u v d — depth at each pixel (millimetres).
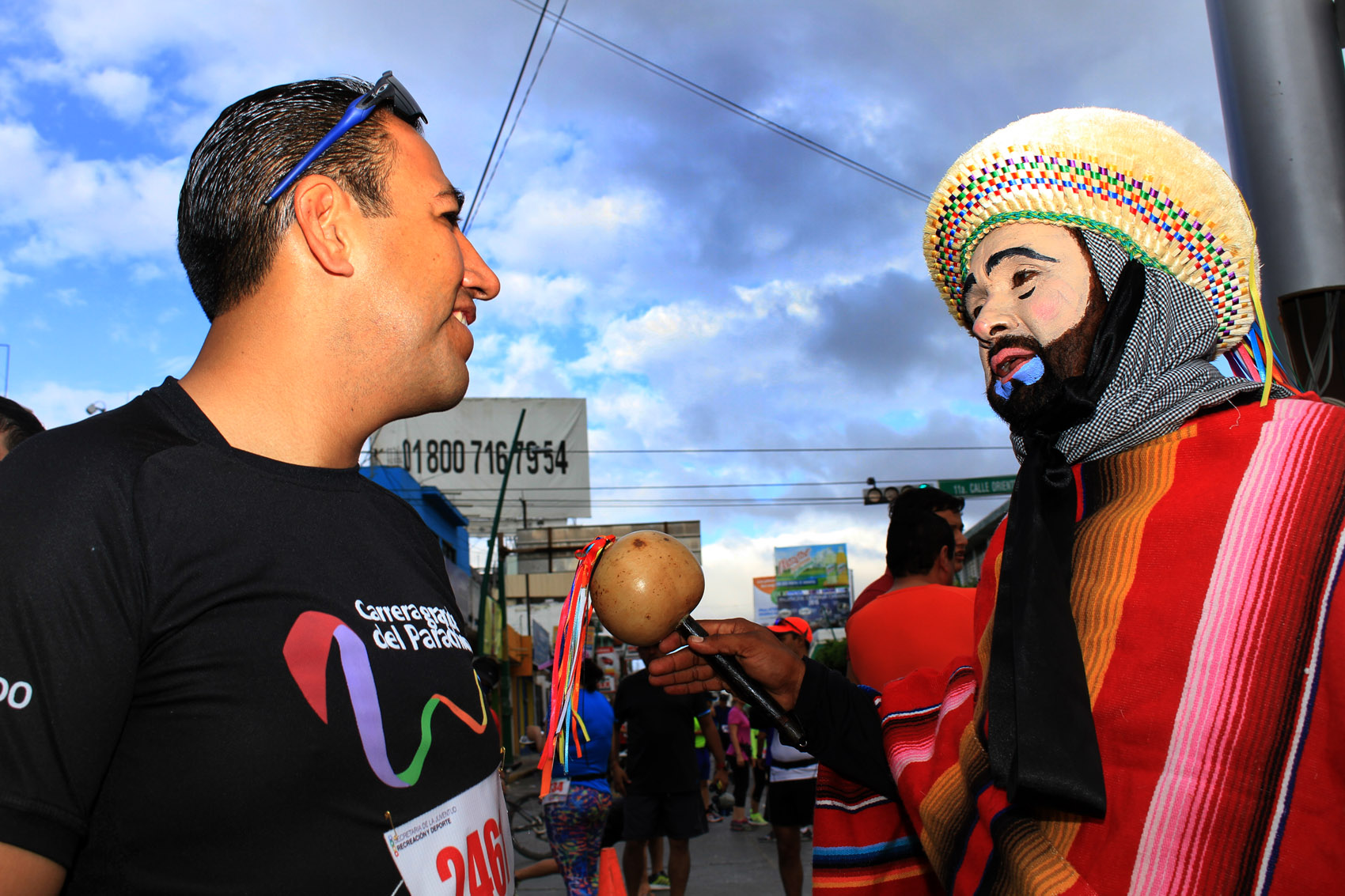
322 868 982
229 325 1205
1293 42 3299
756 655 1710
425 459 37562
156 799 936
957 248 1529
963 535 3334
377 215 1253
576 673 1547
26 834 837
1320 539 1082
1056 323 1339
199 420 1109
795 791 5688
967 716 1494
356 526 1200
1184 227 1325
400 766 1095
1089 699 1152
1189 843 1070
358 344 1229
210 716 961
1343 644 1027
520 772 12172
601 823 6215
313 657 1039
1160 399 1295
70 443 1002
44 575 894
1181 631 1123
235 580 1014
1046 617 1210
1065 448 1392
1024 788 1110
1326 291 2758
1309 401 1207
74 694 884
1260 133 3307
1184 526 1171
